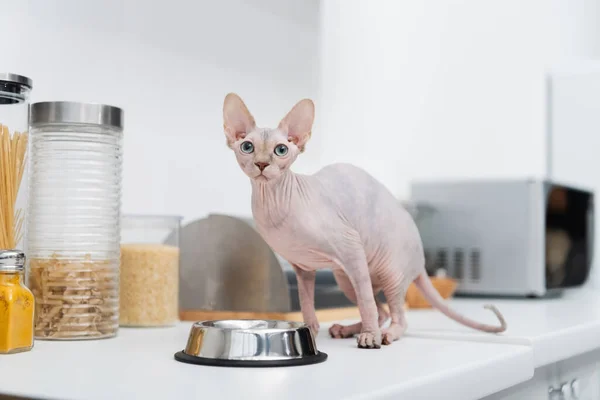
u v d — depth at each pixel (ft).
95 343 3.26
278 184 3.00
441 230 6.06
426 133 7.42
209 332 2.78
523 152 7.73
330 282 4.33
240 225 4.09
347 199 3.19
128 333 3.61
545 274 5.69
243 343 2.72
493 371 2.85
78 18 4.12
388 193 3.42
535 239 5.70
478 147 7.71
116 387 2.34
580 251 6.40
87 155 3.45
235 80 5.18
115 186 3.55
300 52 5.76
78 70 4.12
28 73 3.85
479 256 5.90
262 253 4.04
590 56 8.18
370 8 6.63
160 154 4.62
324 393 2.25
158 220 4.06
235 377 2.48
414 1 7.28
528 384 3.31
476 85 7.73
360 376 2.49
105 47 4.28
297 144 3.03
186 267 4.22
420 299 5.03
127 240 4.01
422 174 7.38
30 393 2.28
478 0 7.80
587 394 4.04
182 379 2.45
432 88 7.52
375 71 6.69
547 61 7.82
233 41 5.16
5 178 3.18
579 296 6.38
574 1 8.05
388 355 2.93
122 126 3.56
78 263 3.38
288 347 2.74
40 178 3.43
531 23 7.83
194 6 4.86
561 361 3.67
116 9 4.34
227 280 4.11
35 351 3.02
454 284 5.35
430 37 7.52
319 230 3.05
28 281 3.39
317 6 5.95
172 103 4.71
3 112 3.18
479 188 5.92
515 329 3.62
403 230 3.38
